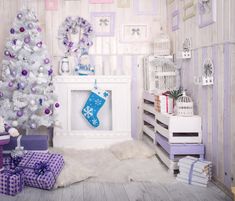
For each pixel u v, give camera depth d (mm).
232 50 2217
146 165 3014
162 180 2594
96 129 3967
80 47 4016
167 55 3773
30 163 2598
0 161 2543
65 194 2334
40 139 3025
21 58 3377
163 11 4066
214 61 2506
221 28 2371
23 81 3332
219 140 2439
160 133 3137
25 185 2516
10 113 3307
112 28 4035
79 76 3791
